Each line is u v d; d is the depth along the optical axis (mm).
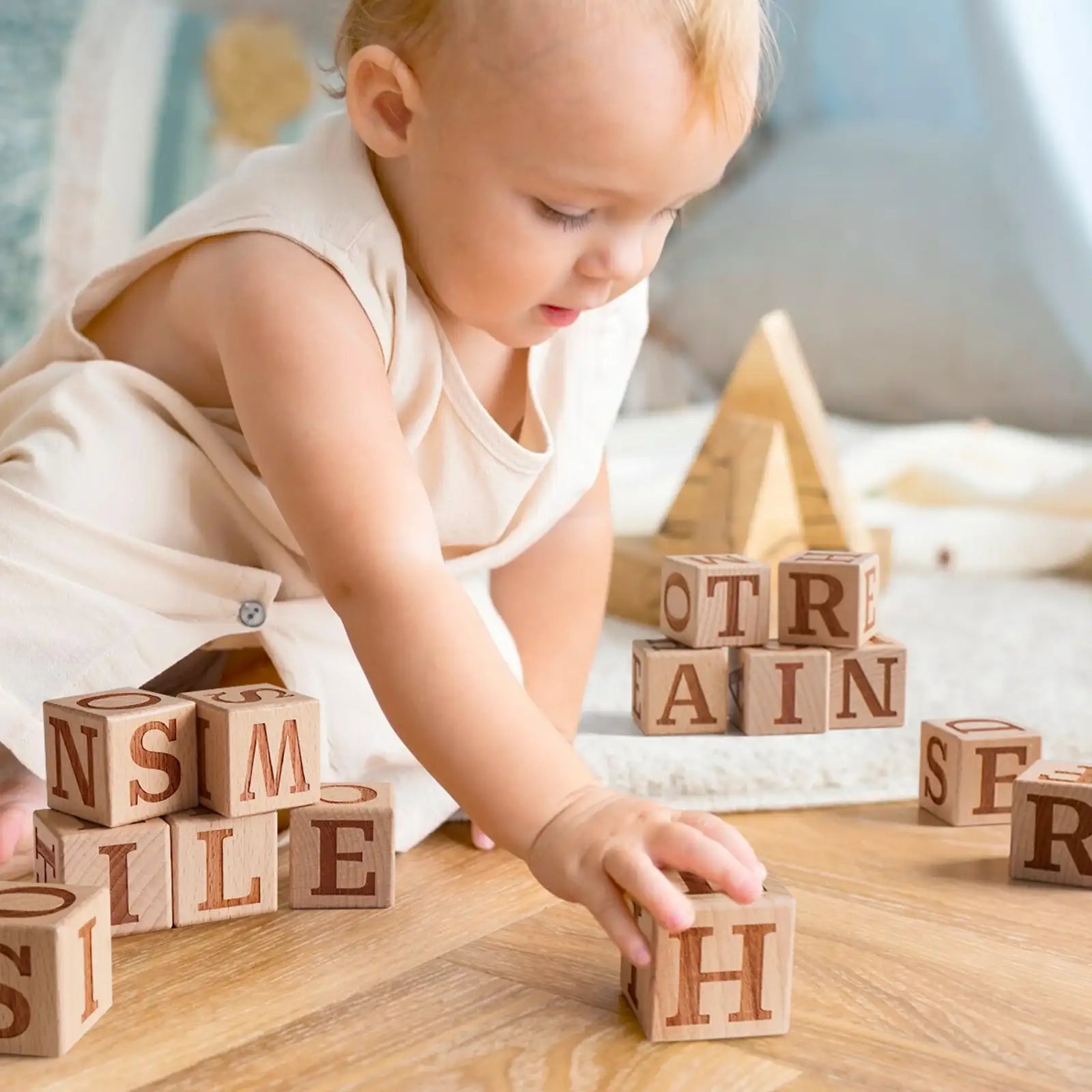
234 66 2770
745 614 1409
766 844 1222
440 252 1134
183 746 1045
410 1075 810
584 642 1438
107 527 1200
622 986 920
